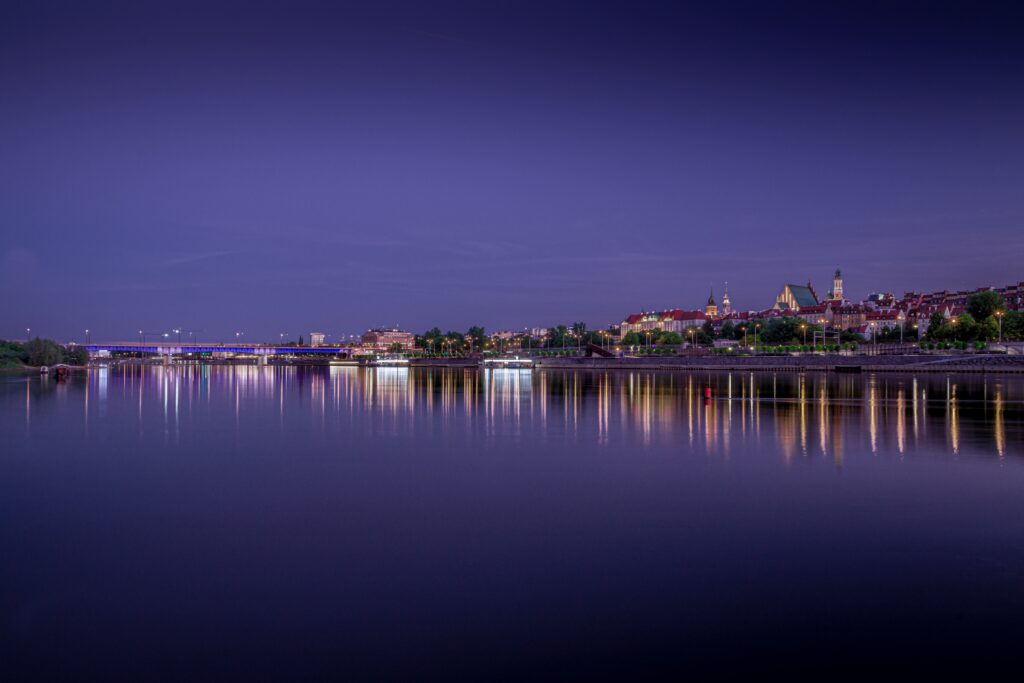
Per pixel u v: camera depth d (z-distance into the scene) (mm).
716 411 70125
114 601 20422
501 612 19359
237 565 23188
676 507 29828
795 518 27891
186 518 28812
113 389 119562
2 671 16703
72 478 36906
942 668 16328
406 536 26078
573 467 39000
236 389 120062
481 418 65812
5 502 31672
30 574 22531
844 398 85062
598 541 25234
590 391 105875
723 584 21062
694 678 16094
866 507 29484
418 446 47500
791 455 42344
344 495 32594
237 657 17250
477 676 16266
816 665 16531
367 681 16156
